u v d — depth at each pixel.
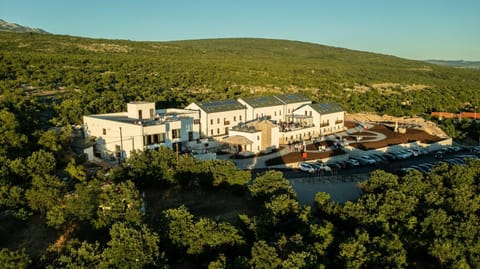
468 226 40.00
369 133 105.44
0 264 28.80
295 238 36.50
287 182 51.31
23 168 48.22
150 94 125.00
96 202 41.22
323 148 84.06
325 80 194.25
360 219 43.38
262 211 44.62
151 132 69.06
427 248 41.03
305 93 160.75
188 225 38.16
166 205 49.72
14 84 112.12
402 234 41.78
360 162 76.88
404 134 103.94
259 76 183.88
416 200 47.16
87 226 40.88
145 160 54.75
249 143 79.38
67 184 48.34
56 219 39.09
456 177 56.00
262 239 38.25
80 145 70.44
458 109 148.50
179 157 58.81
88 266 30.11
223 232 37.09
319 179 65.94
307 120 103.69
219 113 92.75
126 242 32.28
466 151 94.88
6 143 56.50
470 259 38.53
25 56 149.38
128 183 43.47
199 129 87.50
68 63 151.50
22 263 29.25
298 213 43.50
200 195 53.84
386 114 136.75
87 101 103.50
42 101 101.94
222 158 76.50
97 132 75.44
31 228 40.41
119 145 71.38
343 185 62.75
